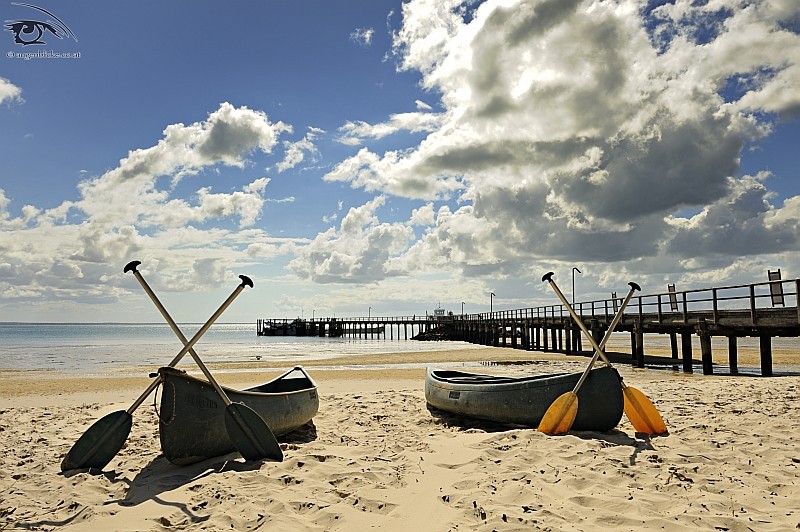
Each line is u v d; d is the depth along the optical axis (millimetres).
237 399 6625
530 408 7957
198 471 5801
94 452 5906
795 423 7336
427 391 9906
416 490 4961
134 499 4824
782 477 5109
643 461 5695
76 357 31578
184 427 5883
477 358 28953
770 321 14156
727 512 4246
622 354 30047
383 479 5246
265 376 20234
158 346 47562
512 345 39469
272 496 4730
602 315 24625
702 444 6375
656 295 19953
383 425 8555
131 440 7316
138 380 17828
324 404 10711
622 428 7656
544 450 6191
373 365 24969
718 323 16516
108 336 81312
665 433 7078
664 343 52281
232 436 5965
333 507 4461
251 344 54250
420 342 58094
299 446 6809
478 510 4320
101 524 4227
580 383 7328
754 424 7395
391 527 4098
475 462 5836
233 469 5668
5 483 5430
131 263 5875
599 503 4469
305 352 38219
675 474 5180
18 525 4230
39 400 12961
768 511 4273
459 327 62656
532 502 4508
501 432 7297
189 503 4648
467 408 8656
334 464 5805
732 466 5504
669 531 3932
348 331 79312
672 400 9922
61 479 5445
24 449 7008
